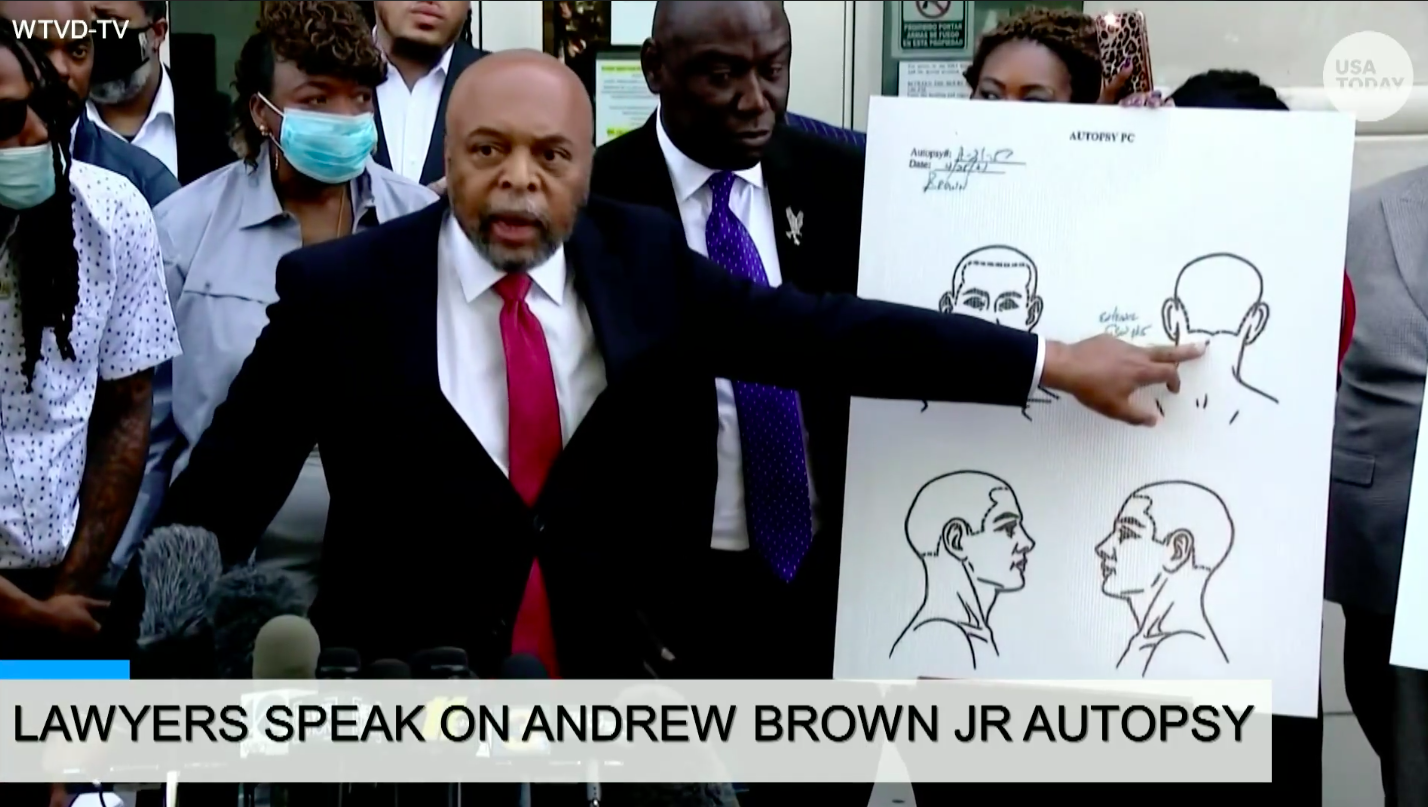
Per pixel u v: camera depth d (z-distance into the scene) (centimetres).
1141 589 170
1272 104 186
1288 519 167
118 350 187
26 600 185
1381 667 200
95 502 188
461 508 173
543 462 176
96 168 185
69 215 181
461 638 173
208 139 189
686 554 183
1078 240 169
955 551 173
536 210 171
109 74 185
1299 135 166
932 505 173
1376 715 203
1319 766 189
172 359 190
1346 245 184
